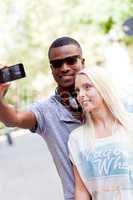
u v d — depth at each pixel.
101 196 2.84
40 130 3.09
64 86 3.08
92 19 12.72
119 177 2.79
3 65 2.81
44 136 3.11
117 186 2.80
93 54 13.36
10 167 8.51
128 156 2.80
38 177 7.83
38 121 3.06
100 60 13.27
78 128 2.95
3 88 2.81
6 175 8.07
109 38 12.99
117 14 11.77
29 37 15.35
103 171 2.82
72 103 3.03
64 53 3.08
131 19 6.41
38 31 15.16
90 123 2.91
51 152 3.09
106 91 2.88
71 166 3.01
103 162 2.82
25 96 14.55
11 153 9.41
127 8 11.62
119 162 2.80
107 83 2.89
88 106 2.88
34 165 8.47
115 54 13.20
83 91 2.90
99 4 12.20
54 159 3.09
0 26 15.39
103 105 2.89
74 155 2.91
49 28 14.83
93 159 2.85
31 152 9.26
